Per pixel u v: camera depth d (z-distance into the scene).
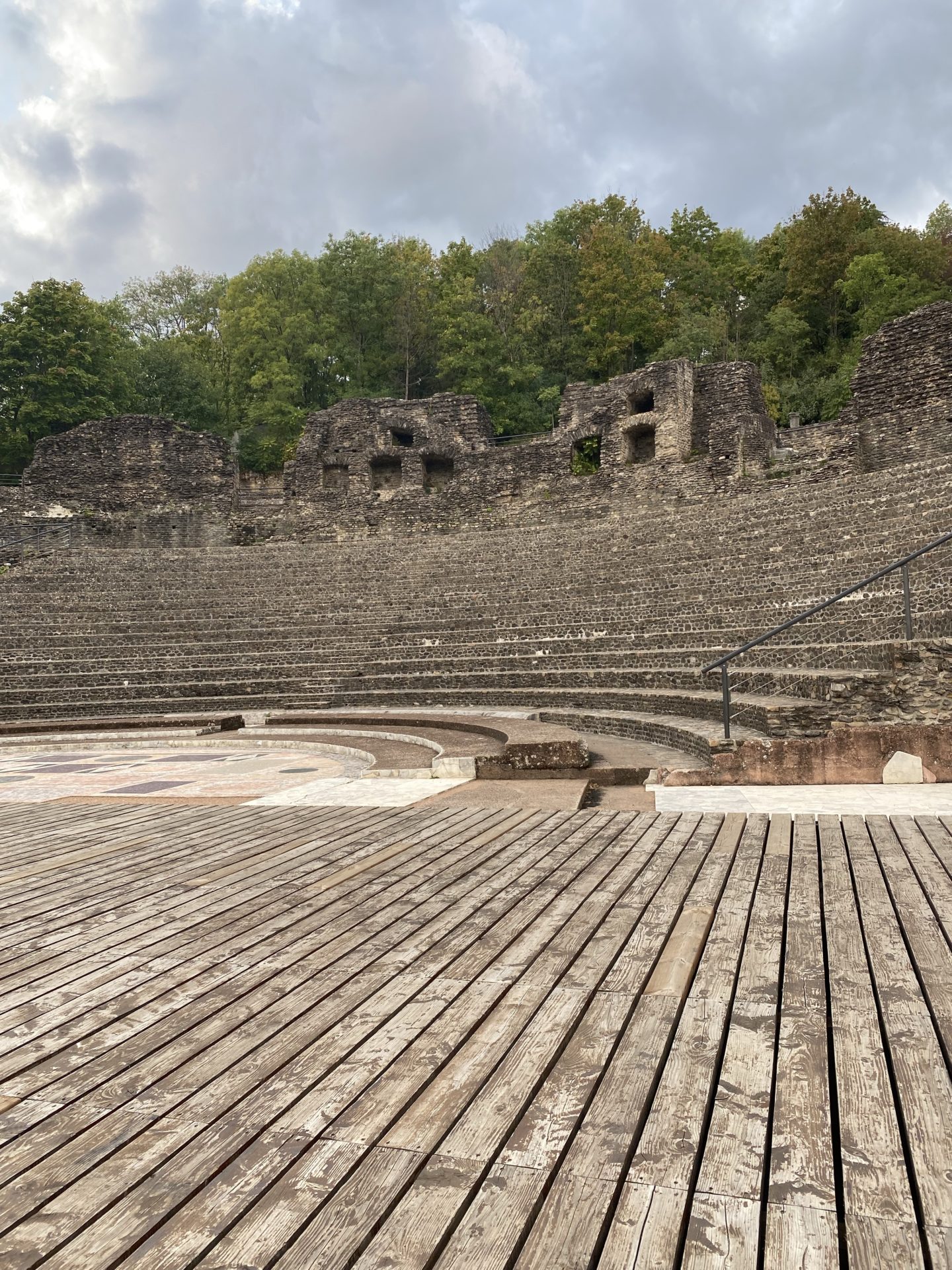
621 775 9.49
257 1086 2.65
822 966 3.39
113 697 22.72
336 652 23.69
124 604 29.36
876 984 3.18
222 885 5.26
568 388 40.09
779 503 26.67
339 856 5.92
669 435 35.91
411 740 14.45
